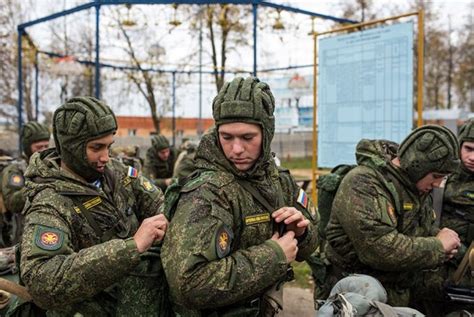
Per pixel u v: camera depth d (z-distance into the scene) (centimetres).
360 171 271
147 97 1933
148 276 201
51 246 191
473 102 2564
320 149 715
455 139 256
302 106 2370
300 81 1559
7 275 271
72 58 1194
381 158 271
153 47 1591
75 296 184
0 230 421
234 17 1666
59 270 184
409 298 291
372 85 639
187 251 175
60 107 215
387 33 617
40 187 208
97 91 816
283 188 212
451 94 2703
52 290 183
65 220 203
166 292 206
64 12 852
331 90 695
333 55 689
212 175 188
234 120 181
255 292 181
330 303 211
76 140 210
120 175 246
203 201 181
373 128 640
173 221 185
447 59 2530
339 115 685
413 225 273
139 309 201
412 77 594
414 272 281
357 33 655
